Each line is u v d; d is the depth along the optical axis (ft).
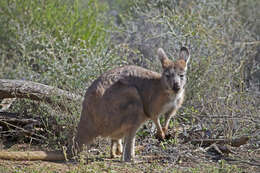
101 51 69.51
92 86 50.16
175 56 69.72
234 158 49.73
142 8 84.58
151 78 52.16
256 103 63.52
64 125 56.18
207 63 65.26
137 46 77.10
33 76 69.05
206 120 58.39
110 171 44.93
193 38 68.80
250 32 86.58
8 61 79.36
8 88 57.41
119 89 49.73
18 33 77.51
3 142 55.77
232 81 64.75
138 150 53.26
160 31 78.13
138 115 50.16
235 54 75.61
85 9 90.43
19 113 58.65
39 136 56.13
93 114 49.06
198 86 64.85
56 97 57.41
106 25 89.76
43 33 74.69
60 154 48.67
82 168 44.98
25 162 47.19
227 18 82.38
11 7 84.64
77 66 66.33
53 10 84.28
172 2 79.36
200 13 77.71
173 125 58.65
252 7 99.45
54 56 65.62
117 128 49.47
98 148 55.57
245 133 55.36
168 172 45.29
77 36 81.00
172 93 51.85
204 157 50.26
